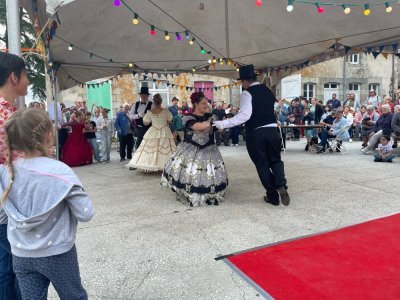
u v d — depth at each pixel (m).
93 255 2.95
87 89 14.62
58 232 1.49
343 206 4.12
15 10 3.07
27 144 1.47
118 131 8.73
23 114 1.48
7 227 1.60
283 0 5.23
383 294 2.24
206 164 4.27
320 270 2.58
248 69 4.18
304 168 6.73
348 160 7.71
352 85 19.09
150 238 3.29
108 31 5.97
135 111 7.56
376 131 8.77
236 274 2.57
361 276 2.47
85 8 4.74
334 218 3.71
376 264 2.65
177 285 2.44
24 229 1.44
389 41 6.40
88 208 1.50
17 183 1.46
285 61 8.62
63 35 5.70
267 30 6.43
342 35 6.39
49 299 2.31
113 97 14.88
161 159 6.36
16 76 1.81
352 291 2.28
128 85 15.08
